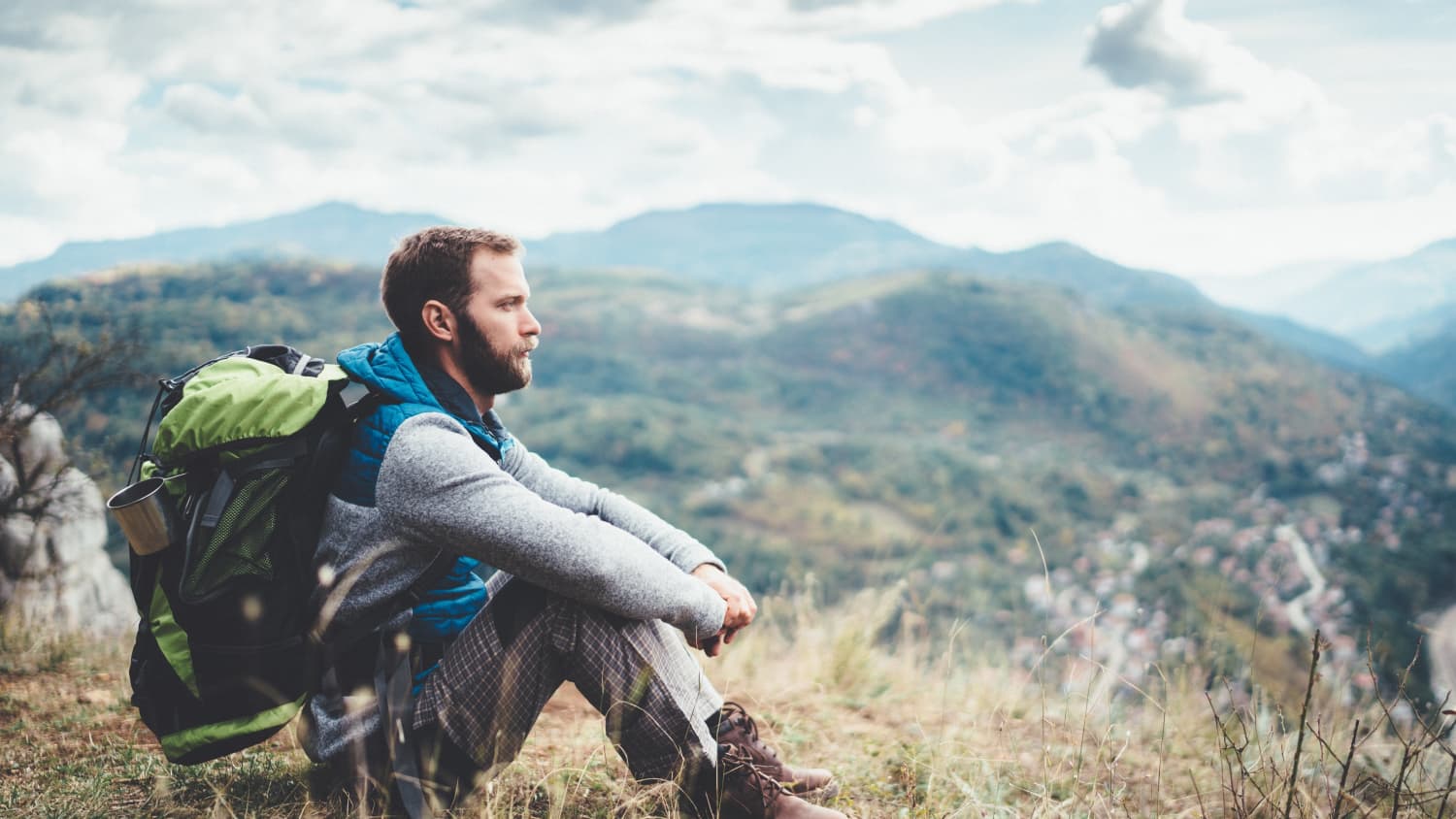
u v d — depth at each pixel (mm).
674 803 1895
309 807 1905
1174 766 2775
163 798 1925
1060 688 2729
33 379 4641
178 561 1621
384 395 1742
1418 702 1989
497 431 2088
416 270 1811
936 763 2510
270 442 1604
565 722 2902
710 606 1838
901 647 3861
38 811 1892
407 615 1750
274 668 1655
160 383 1779
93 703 2828
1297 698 2641
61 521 4922
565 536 1677
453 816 1817
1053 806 2211
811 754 2748
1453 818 2045
